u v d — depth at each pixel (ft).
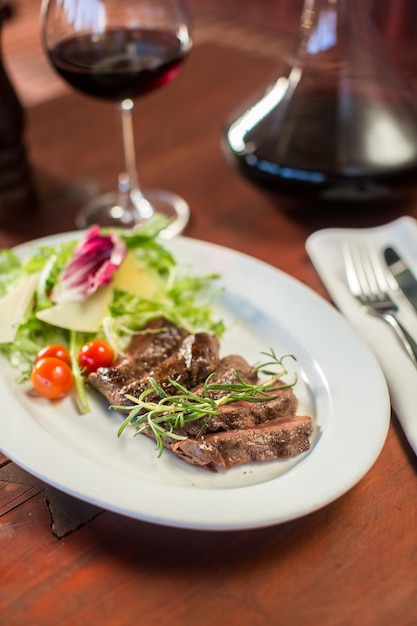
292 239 2.28
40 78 5.29
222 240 2.27
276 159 2.21
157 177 2.56
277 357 1.85
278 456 1.60
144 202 2.43
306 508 1.45
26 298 1.98
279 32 5.06
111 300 2.01
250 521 1.43
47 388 1.74
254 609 1.40
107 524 1.52
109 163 2.63
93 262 2.03
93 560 1.47
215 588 1.43
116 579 1.44
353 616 1.38
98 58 2.16
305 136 2.20
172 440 1.63
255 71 3.17
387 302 1.95
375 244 2.15
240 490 1.49
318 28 2.22
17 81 5.24
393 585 1.42
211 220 2.36
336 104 2.22
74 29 2.14
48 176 2.56
